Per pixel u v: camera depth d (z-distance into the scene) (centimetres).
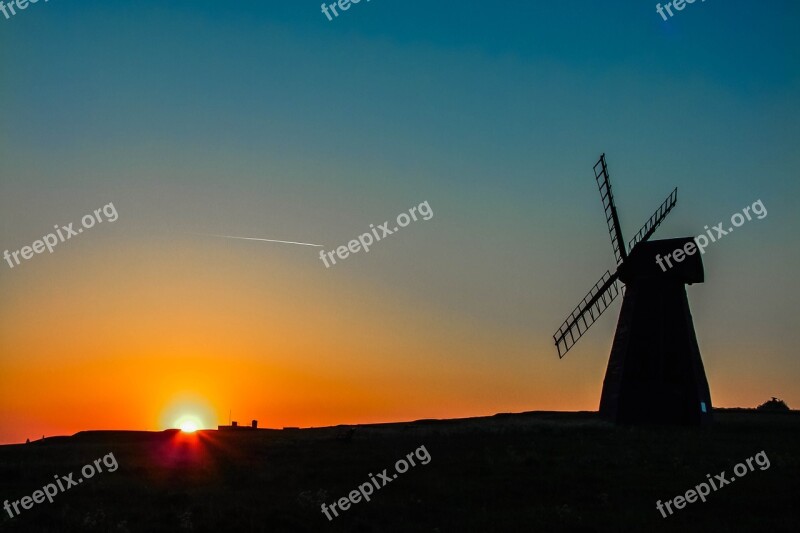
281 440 7250
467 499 4638
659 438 6656
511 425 7981
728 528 4000
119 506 4409
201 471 5431
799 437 6725
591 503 4544
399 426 8838
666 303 7956
